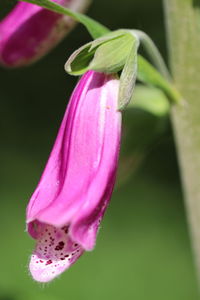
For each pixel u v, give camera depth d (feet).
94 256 1.85
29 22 0.96
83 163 0.80
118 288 1.81
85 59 0.81
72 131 0.81
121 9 2.30
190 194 0.94
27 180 2.06
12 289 1.05
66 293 1.77
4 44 0.97
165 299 1.82
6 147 2.14
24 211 1.96
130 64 0.81
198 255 0.96
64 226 0.79
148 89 1.00
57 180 0.80
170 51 0.92
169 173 2.08
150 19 2.26
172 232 1.96
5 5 2.23
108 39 0.81
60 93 2.27
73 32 2.29
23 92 2.26
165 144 2.10
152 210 2.01
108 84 0.82
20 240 1.86
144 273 1.85
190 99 0.91
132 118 0.99
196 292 1.84
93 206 0.79
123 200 2.01
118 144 0.81
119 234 1.94
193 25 0.90
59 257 0.79
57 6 0.83
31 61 0.98
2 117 2.20
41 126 2.21
